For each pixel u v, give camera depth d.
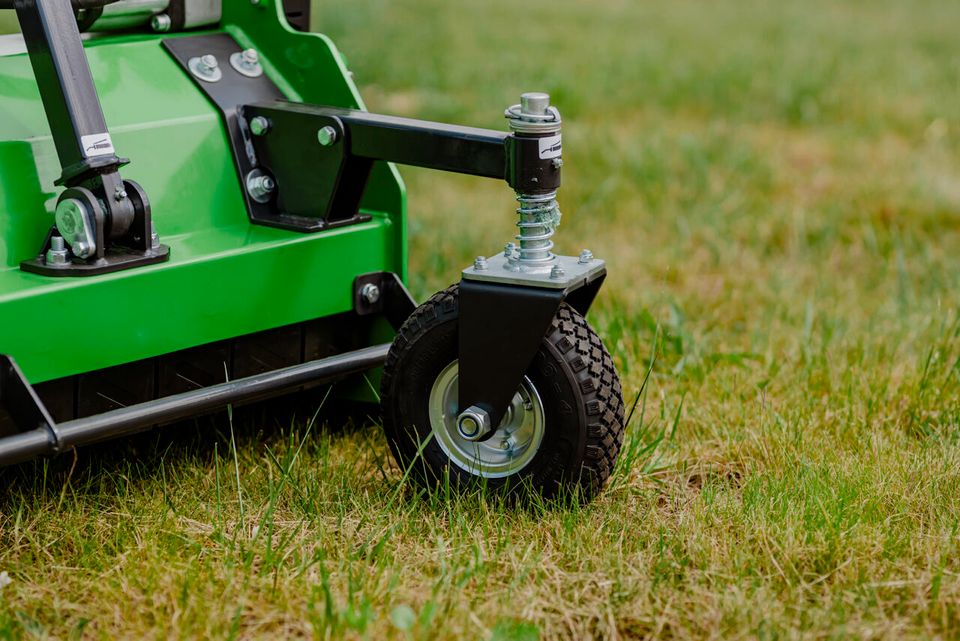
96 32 2.97
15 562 2.32
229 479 2.71
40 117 2.56
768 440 2.92
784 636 2.10
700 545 2.37
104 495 2.59
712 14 11.78
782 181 5.64
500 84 7.44
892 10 12.46
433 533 2.41
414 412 2.56
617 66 8.28
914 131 6.67
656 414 3.15
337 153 2.68
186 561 2.33
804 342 3.55
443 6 11.55
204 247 2.61
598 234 4.84
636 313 3.85
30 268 2.41
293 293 2.71
